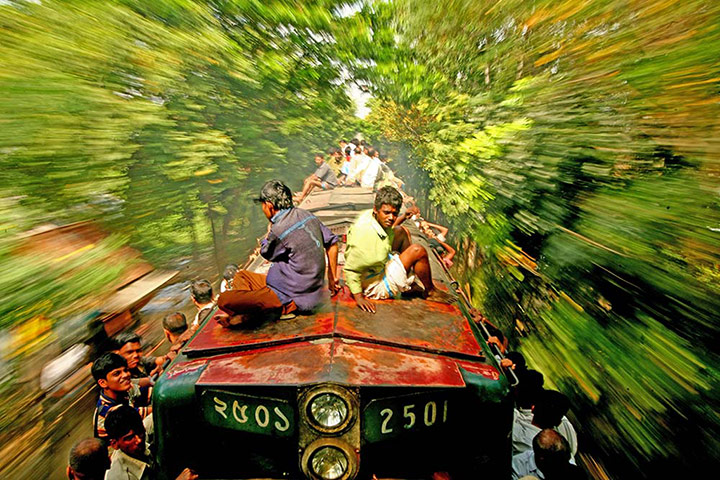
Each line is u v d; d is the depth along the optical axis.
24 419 3.56
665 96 2.47
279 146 7.16
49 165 3.54
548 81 3.52
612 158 2.75
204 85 5.23
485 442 2.64
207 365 2.57
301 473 2.49
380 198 2.90
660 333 2.54
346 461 2.43
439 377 2.44
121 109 4.07
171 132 4.70
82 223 3.99
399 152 11.57
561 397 3.19
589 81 3.00
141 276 4.90
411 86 7.69
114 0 4.43
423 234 5.27
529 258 3.86
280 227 2.88
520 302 4.43
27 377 3.53
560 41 3.40
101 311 4.23
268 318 2.91
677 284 2.41
